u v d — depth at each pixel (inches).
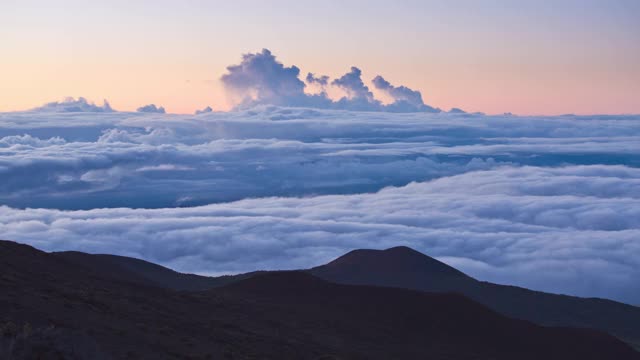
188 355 1430.9
